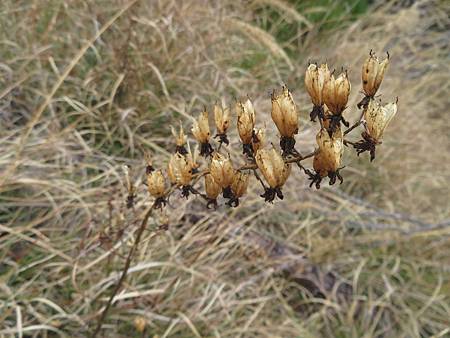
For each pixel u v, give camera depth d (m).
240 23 0.76
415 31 1.04
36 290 0.49
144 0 0.72
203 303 0.55
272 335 0.55
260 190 0.65
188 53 0.73
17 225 0.54
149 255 0.53
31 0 0.70
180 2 0.76
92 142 0.64
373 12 1.08
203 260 0.56
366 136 0.32
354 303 0.61
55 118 0.59
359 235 0.72
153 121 0.68
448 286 0.68
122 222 0.50
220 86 0.72
